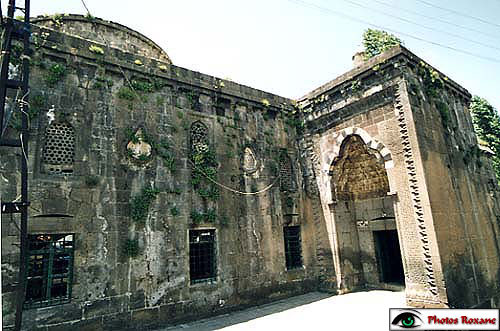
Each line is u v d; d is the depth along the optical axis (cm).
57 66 1033
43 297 909
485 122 2825
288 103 1675
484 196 1502
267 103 1570
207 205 1262
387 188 1519
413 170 1174
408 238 1166
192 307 1132
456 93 1545
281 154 1598
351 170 1611
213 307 1181
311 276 1523
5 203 791
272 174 1517
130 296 1020
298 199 1586
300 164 1658
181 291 1121
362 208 1620
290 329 971
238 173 1391
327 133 1558
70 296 932
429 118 1280
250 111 1517
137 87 1187
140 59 1215
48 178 960
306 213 1590
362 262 1588
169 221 1150
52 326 884
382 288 1488
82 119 1055
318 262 1547
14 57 957
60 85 1035
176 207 1179
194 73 1353
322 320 1045
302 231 1550
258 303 1307
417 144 1172
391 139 1265
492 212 1520
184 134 1270
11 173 905
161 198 1152
